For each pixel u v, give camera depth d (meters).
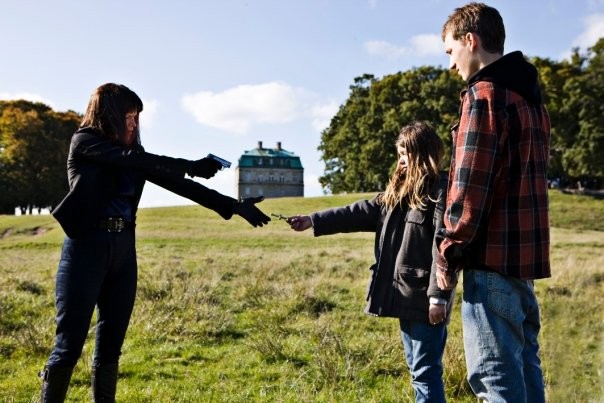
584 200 43.53
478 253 2.60
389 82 53.22
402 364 5.20
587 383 2.84
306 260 15.41
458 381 4.61
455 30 2.75
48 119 68.38
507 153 2.53
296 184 113.62
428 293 3.06
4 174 61.28
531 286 2.69
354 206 3.59
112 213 3.34
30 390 4.64
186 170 3.31
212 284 9.64
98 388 3.40
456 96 49.00
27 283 9.77
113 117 3.38
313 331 6.60
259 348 5.81
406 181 3.26
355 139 54.75
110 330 3.42
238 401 4.46
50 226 40.41
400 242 3.29
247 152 114.81
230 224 37.34
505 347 2.56
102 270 3.29
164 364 5.50
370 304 3.32
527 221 2.54
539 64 53.59
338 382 4.84
